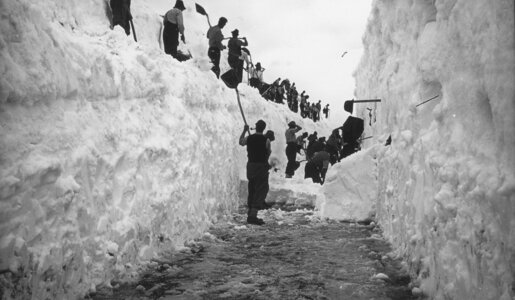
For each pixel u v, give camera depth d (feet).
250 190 27.20
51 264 10.62
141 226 16.03
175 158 19.79
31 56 10.90
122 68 16.96
